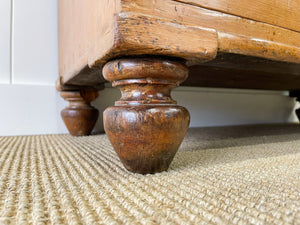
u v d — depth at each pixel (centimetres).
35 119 94
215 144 69
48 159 48
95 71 56
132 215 24
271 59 43
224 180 34
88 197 28
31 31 96
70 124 83
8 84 89
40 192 30
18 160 47
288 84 104
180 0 34
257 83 99
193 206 25
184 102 125
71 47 68
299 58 47
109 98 107
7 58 92
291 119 170
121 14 29
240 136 88
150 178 35
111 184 32
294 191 30
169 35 31
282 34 44
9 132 90
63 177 36
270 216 23
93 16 43
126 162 37
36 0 96
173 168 40
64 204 26
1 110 89
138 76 33
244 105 145
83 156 51
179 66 34
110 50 30
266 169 40
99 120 105
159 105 33
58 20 96
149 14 31
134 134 33
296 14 46
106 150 58
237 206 25
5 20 91
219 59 44
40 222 22
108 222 22
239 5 39
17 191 30
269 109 158
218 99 135
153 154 34
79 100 83
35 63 96
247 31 40
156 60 33
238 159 48
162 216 23
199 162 45
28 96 92
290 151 57
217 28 37
